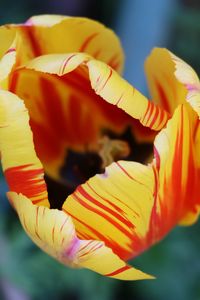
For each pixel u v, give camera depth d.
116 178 0.40
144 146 0.48
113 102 0.41
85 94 0.47
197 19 0.63
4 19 0.64
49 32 0.45
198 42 0.64
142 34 0.61
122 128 0.48
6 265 0.57
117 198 0.40
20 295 0.58
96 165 0.48
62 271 0.57
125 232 0.41
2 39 0.44
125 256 0.42
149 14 0.61
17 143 0.41
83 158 0.48
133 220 0.41
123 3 0.62
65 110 0.47
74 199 0.41
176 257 0.57
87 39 0.45
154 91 0.45
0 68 0.42
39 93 0.46
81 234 0.41
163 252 0.57
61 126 0.48
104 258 0.40
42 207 0.40
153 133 0.48
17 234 0.57
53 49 0.45
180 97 0.43
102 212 0.41
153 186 0.40
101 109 0.48
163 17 0.61
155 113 0.42
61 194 0.47
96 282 0.58
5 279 0.57
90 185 0.40
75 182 0.48
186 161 0.42
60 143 0.48
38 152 0.47
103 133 0.48
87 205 0.41
